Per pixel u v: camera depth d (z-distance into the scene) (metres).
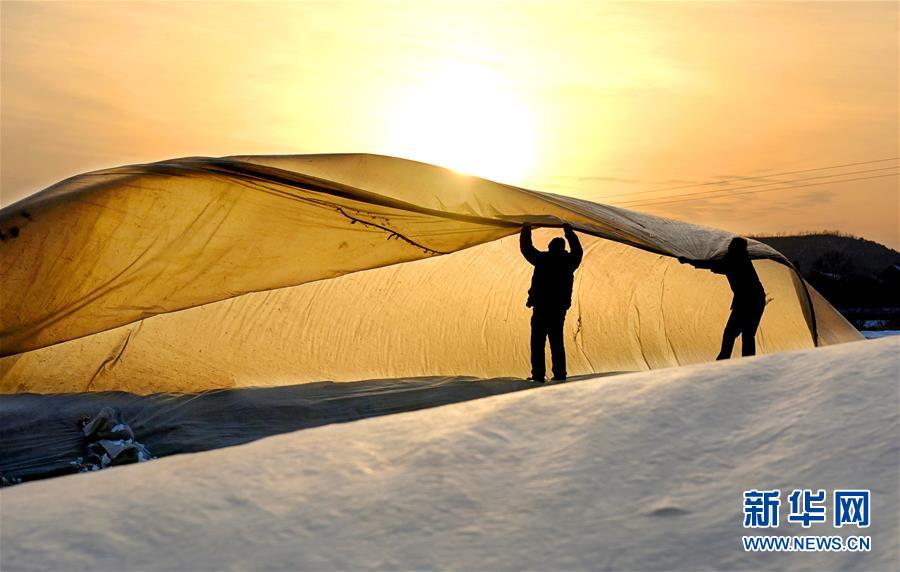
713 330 14.95
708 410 3.24
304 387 12.24
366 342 13.34
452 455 3.06
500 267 13.52
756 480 2.77
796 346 15.09
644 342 14.89
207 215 10.67
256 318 12.59
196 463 3.11
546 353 14.14
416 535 2.59
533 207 11.90
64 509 2.76
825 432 2.96
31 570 2.41
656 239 12.54
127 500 2.81
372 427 3.37
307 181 10.53
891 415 2.99
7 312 10.13
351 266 11.56
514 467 2.97
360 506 2.74
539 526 2.61
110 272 10.49
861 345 3.76
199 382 12.29
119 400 11.17
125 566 2.44
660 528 2.57
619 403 3.38
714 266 12.41
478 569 2.42
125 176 10.49
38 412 10.45
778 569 2.36
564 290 12.12
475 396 11.45
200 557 2.48
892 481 2.66
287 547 2.53
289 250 11.15
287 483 2.91
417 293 13.40
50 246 10.15
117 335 11.72
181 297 10.95
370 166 11.73
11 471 8.37
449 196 11.68
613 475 2.87
